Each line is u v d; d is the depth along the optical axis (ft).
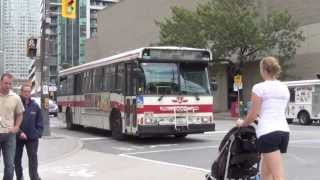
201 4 171.22
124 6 272.51
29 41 80.48
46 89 79.61
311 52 151.43
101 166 48.85
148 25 244.22
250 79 169.68
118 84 73.72
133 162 51.42
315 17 150.82
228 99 181.57
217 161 28.25
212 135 80.89
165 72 68.08
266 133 25.41
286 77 154.71
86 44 331.16
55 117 162.61
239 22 149.69
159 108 67.21
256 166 28.27
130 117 69.36
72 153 59.21
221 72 169.68
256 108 25.70
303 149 59.21
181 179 40.19
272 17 152.56
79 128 98.84
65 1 85.40
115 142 72.59
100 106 81.30
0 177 40.78
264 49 153.89
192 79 69.26
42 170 46.39
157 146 66.23
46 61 81.00
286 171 43.50
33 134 35.68
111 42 290.35
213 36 152.35
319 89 113.80
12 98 33.04
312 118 114.83
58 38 403.75
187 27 158.10
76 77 95.14
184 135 77.15
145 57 67.26
